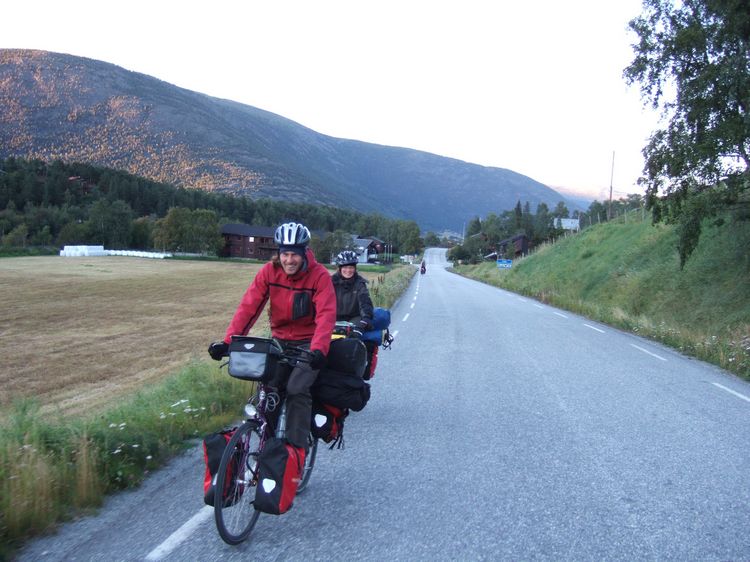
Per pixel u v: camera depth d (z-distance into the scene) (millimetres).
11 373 14695
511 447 5996
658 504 4531
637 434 6551
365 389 4492
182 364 15469
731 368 11320
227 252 124188
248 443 3867
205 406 6797
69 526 3955
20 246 98812
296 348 3973
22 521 3771
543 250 57531
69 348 18797
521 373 10320
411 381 9492
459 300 30078
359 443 6094
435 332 16266
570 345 14234
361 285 6922
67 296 39031
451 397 8344
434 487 4844
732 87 16609
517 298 33375
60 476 4363
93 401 11156
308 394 4113
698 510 4426
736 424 7090
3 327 24297
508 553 3684
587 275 35500
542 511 4363
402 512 4312
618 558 3646
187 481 4859
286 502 3719
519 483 4961
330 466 5363
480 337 15328
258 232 124000
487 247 140625
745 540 3928
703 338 14680
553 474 5195
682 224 19000
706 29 18031
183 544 3717
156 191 161250
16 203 131125
